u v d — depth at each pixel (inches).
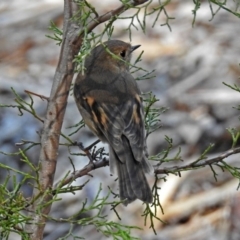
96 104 363.3
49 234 542.0
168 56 663.1
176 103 609.0
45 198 279.3
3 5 761.6
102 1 726.5
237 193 517.3
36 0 759.7
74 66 287.0
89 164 328.5
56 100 287.9
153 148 570.3
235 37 674.8
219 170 539.5
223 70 638.5
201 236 497.7
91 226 530.0
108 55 377.1
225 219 506.0
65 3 286.0
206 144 574.2
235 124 583.2
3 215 270.7
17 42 723.4
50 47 715.4
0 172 588.7
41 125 631.2
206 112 599.8
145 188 319.9
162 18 702.5
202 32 684.7
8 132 621.3
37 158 601.9
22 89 665.0
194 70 643.5
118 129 353.1
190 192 527.5
